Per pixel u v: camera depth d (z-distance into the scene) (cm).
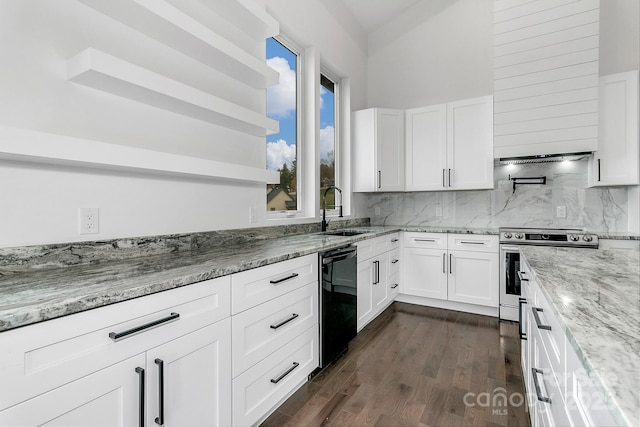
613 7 329
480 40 386
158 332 114
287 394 186
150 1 146
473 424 167
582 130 302
